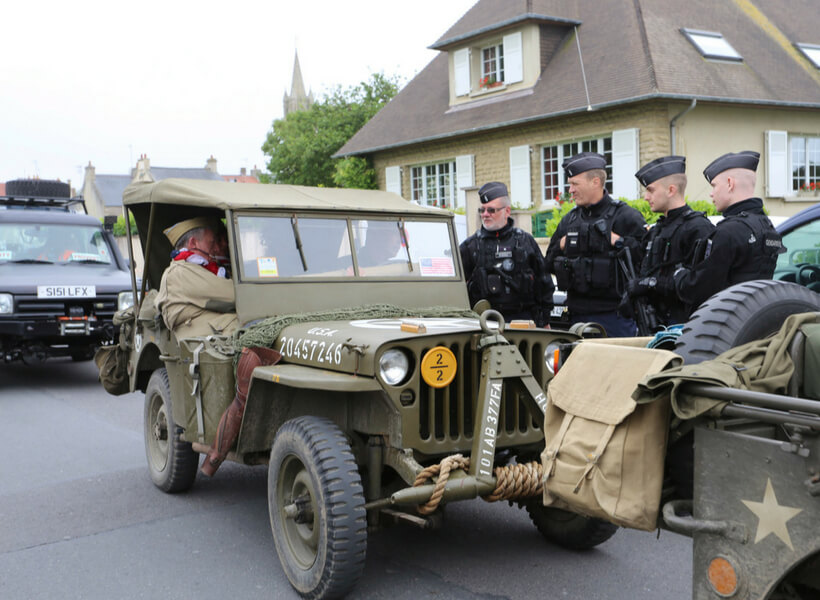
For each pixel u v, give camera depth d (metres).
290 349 3.93
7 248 10.24
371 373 3.36
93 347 10.05
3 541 4.43
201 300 4.61
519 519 4.69
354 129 29.66
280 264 4.49
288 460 3.68
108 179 78.12
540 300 5.73
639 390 2.24
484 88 19.94
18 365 11.86
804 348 2.35
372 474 3.54
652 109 15.98
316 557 3.46
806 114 18.50
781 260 5.80
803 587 2.28
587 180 5.23
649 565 3.96
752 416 2.03
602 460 2.36
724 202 4.28
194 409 4.37
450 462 3.34
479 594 3.63
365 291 4.67
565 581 3.77
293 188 5.09
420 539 4.35
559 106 17.28
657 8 18.48
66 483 5.55
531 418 3.79
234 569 3.98
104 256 10.90
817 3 22.11
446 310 4.62
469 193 13.65
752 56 18.36
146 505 5.01
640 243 5.04
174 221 5.71
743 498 2.04
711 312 2.60
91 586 3.81
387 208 4.92
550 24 18.72
